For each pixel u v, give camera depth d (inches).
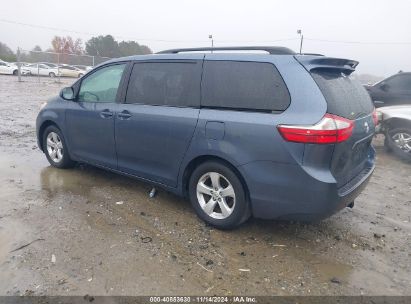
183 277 126.7
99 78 202.8
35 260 132.8
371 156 176.9
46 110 232.1
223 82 153.2
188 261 136.1
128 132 183.2
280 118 135.6
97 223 162.7
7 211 170.9
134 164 186.9
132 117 180.2
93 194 195.5
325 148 129.9
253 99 144.0
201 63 161.2
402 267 138.6
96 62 1387.8
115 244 145.6
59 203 182.2
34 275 124.4
